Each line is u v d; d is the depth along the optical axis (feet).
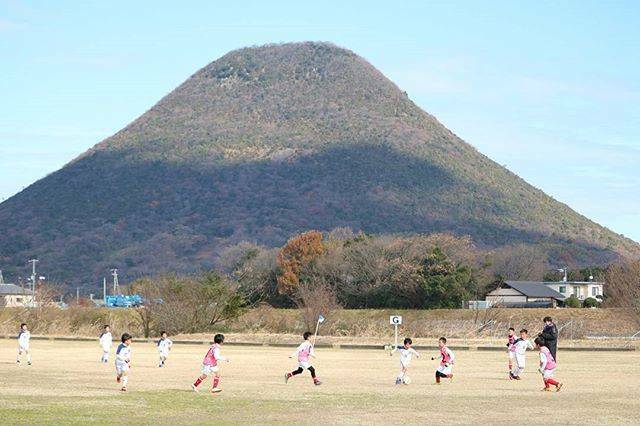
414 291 358.02
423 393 104.94
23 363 159.94
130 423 76.95
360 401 95.40
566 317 298.15
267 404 92.17
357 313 327.88
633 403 94.12
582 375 133.59
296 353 116.26
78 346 227.81
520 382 121.39
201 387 112.27
